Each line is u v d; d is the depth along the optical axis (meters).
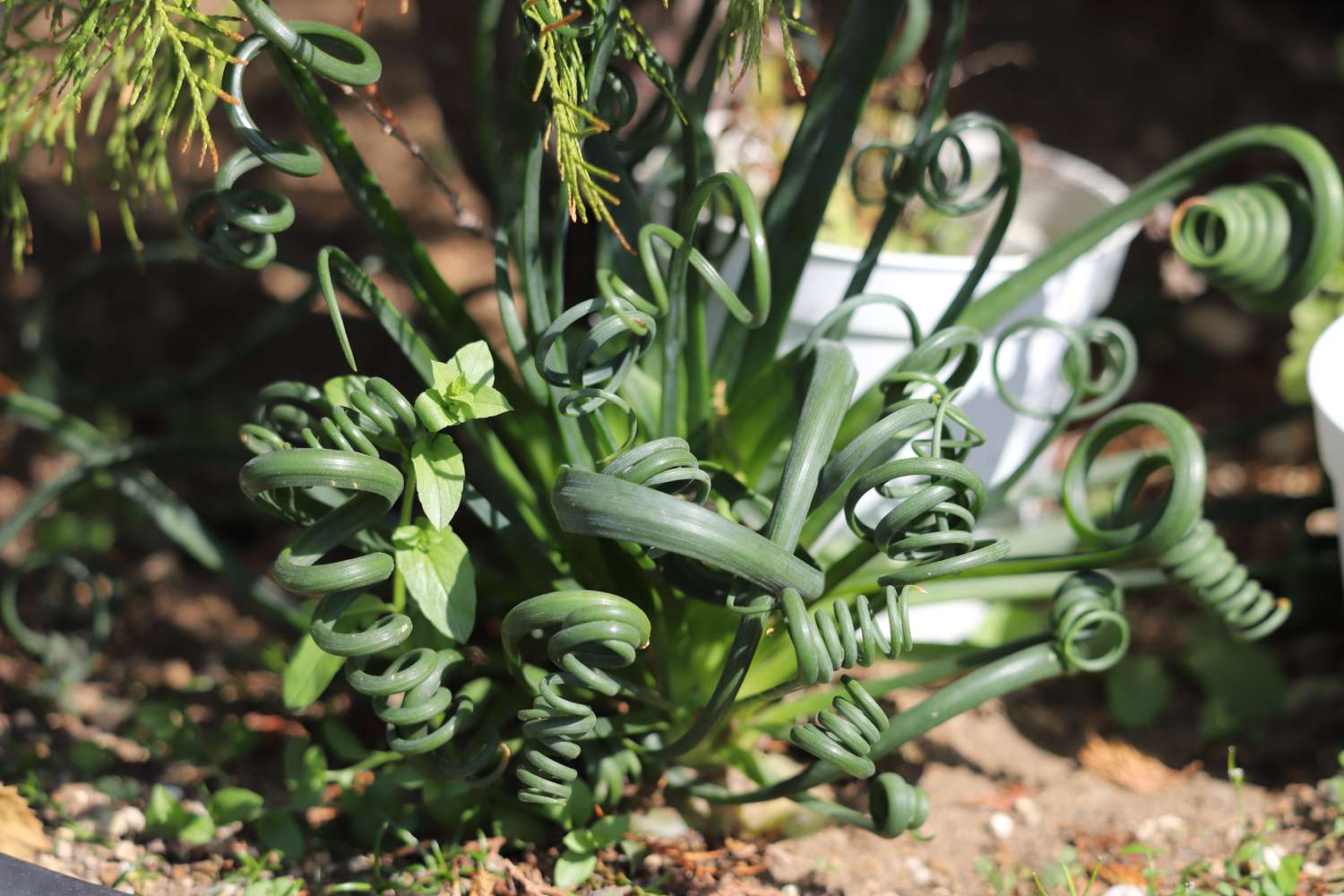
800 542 0.73
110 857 0.73
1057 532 0.82
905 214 0.87
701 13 0.73
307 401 0.71
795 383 0.72
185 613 0.89
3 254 1.16
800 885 0.75
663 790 0.76
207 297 1.16
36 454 1.03
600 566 0.74
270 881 0.72
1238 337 1.15
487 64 0.74
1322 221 0.74
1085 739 0.83
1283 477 1.00
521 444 0.75
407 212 1.13
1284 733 0.82
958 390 0.72
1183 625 0.88
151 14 0.66
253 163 0.69
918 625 0.84
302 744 0.76
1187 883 0.74
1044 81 1.46
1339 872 0.74
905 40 0.78
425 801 0.74
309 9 1.15
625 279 0.76
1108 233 0.75
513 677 0.72
